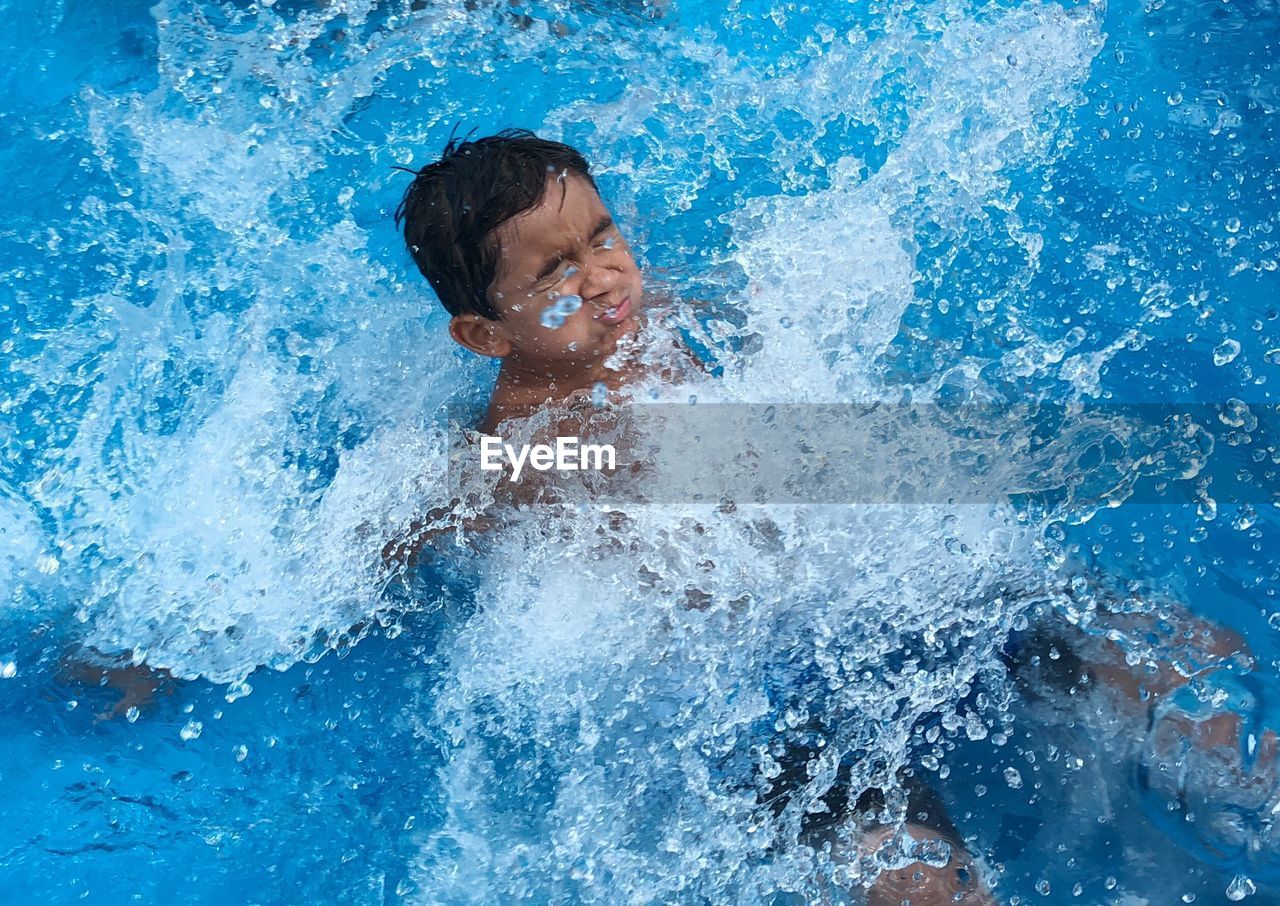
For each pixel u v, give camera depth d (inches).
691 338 53.3
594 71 66.4
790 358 52.9
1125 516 50.5
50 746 50.0
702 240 58.2
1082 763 46.6
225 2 68.2
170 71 65.6
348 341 57.3
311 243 60.4
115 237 60.6
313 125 64.0
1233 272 57.7
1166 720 46.7
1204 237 58.8
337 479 52.8
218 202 61.8
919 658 48.3
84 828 48.4
